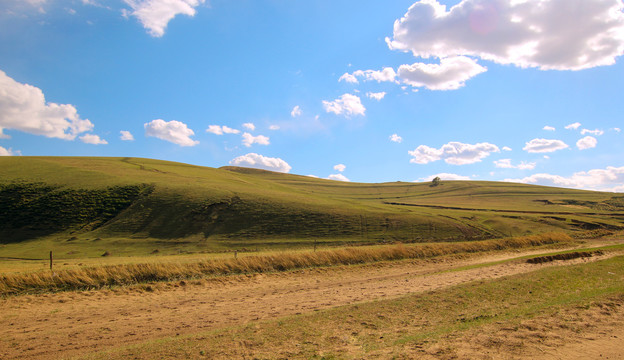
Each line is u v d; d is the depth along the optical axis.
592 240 50.97
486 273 23.52
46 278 18.06
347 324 11.52
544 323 10.79
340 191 149.00
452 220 64.50
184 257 34.09
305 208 63.91
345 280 22.80
